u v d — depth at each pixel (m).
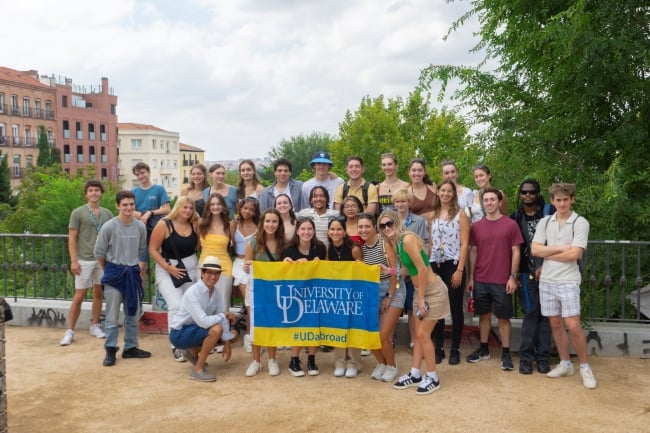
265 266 6.20
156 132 104.00
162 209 8.06
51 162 64.81
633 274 7.77
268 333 6.17
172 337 6.07
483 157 9.33
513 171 8.83
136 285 6.87
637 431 4.64
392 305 5.88
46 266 8.85
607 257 7.00
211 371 6.37
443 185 6.45
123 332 8.07
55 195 26.88
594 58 7.56
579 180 8.11
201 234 6.89
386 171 7.20
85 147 79.00
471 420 4.88
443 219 6.52
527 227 6.31
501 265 6.23
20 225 28.33
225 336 6.11
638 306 6.91
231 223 7.07
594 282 7.02
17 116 65.88
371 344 5.88
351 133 28.23
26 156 67.12
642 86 7.71
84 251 7.55
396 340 7.29
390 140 27.16
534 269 6.10
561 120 8.41
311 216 6.85
